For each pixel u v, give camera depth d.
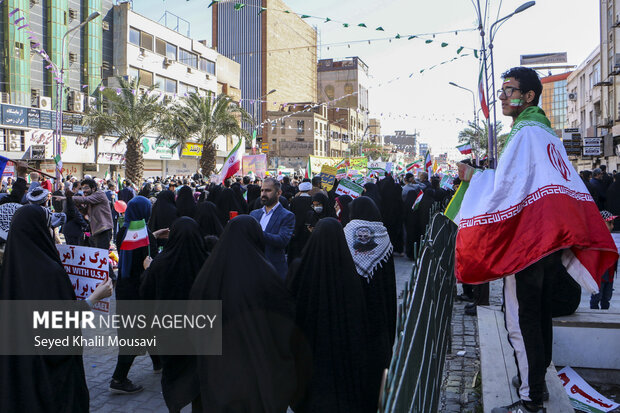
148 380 4.88
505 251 2.75
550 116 80.12
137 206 5.69
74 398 3.02
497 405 3.20
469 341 5.78
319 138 85.56
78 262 3.38
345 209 8.59
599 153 28.97
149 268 4.00
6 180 19.36
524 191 2.76
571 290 4.34
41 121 32.56
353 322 2.81
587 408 3.90
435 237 4.02
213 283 2.79
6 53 33.09
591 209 2.71
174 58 47.44
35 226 2.96
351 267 2.90
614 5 34.44
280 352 2.72
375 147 98.06
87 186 8.73
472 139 52.72
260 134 83.50
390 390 1.62
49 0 36.16
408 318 2.04
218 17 89.38
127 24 41.06
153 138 41.69
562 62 53.28
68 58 37.31
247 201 11.13
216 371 2.70
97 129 30.38
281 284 2.84
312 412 2.71
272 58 90.56
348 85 118.69
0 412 2.72
